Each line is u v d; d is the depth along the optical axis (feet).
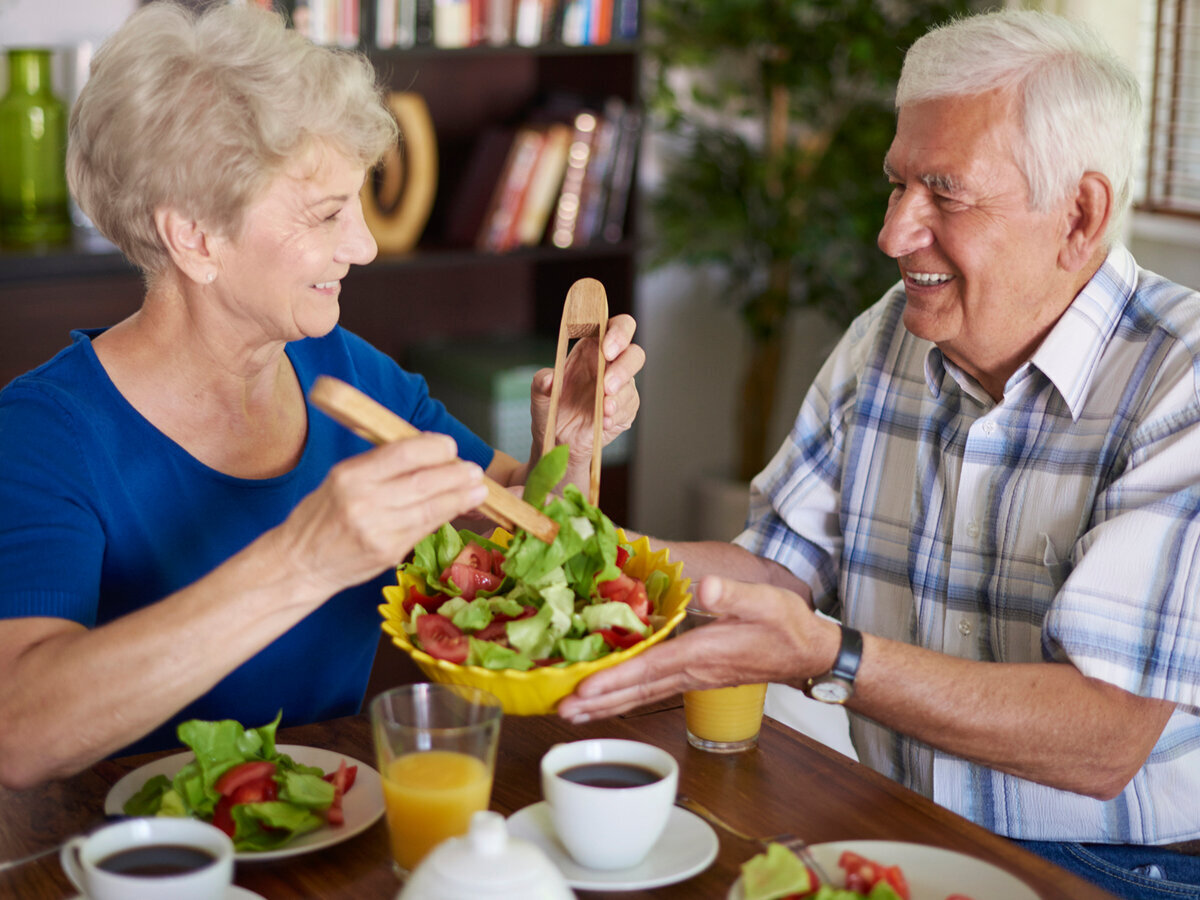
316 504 3.02
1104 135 4.00
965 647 4.63
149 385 4.04
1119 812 4.30
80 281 8.37
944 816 3.32
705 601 3.30
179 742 4.15
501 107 10.38
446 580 3.53
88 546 3.71
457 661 3.11
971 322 4.29
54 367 3.98
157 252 3.85
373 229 9.19
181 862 2.66
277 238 3.75
